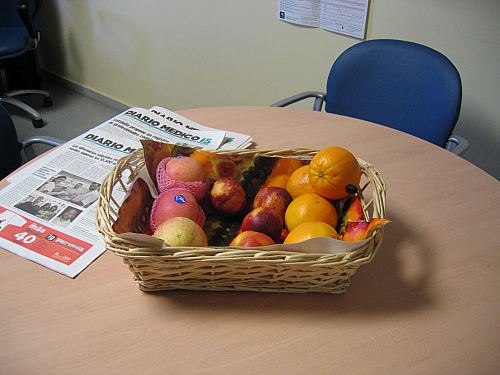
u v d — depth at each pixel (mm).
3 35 2418
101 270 734
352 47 1369
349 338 641
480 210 870
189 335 641
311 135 1085
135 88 2576
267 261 612
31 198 869
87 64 2754
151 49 2350
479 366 606
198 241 655
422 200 893
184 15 2105
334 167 709
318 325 657
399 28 1513
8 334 637
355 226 680
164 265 627
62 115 2652
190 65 2229
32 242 777
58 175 927
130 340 633
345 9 1591
